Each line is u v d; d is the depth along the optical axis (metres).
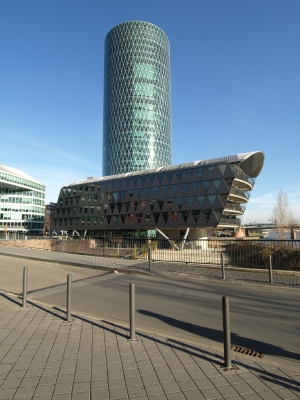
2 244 38.06
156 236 51.28
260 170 50.31
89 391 3.62
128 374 4.06
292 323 6.60
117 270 14.55
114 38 108.75
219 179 38.66
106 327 6.08
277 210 51.75
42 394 3.55
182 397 3.48
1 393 3.56
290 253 13.31
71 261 17.73
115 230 54.19
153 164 99.69
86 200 55.62
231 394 3.55
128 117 101.44
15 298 8.72
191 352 4.79
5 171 83.50
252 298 8.95
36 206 96.56
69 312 6.53
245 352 4.95
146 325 6.45
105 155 104.12
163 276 12.91
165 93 108.56
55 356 4.66
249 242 14.80
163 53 111.56
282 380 3.89
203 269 14.40
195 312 7.48
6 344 5.18
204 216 39.09
